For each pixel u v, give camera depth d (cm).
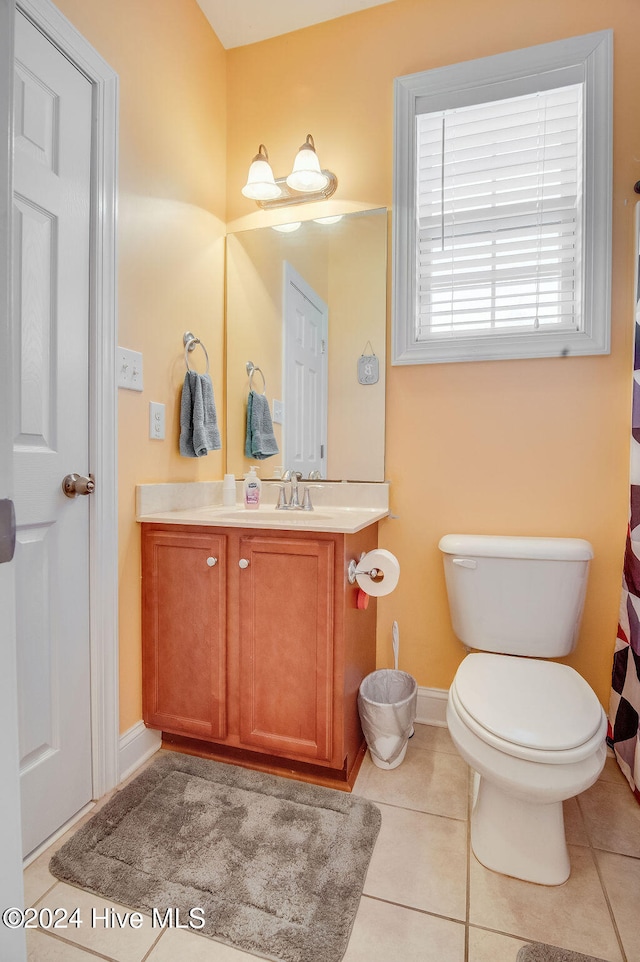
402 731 148
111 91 137
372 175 184
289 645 140
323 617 136
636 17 155
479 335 172
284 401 195
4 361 57
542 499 166
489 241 174
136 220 150
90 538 134
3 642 59
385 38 181
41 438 119
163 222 163
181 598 150
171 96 167
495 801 115
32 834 116
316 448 191
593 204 158
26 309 114
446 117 175
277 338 196
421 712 179
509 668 130
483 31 169
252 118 200
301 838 120
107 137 136
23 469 114
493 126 172
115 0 140
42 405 119
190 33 178
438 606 178
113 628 140
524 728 104
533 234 170
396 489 181
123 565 147
